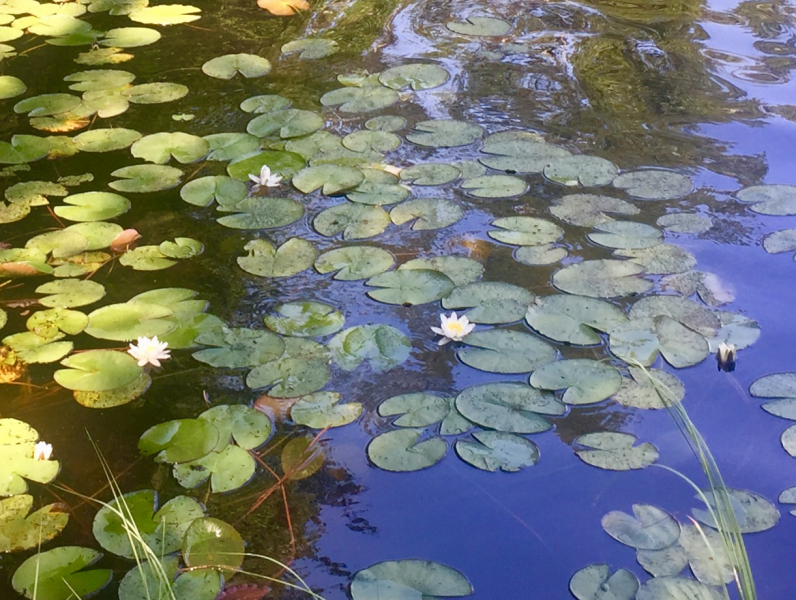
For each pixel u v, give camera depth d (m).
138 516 2.91
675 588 2.78
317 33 4.89
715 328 3.34
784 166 3.97
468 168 3.96
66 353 3.26
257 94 4.38
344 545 2.87
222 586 2.79
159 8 5.12
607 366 3.23
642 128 4.20
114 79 4.46
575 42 4.80
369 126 4.19
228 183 3.87
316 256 3.58
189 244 3.62
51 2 5.19
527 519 2.92
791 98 4.36
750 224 3.71
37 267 3.48
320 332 3.33
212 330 3.33
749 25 4.97
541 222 3.71
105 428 3.09
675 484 2.98
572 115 4.27
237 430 3.08
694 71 4.57
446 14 5.11
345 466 3.02
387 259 3.57
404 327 3.35
